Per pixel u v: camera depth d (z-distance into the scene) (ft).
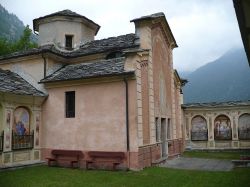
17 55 69.97
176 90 90.27
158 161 62.85
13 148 57.93
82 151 59.93
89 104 60.44
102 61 66.59
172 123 80.43
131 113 56.34
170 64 82.17
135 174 51.44
